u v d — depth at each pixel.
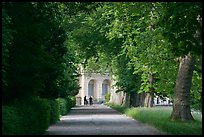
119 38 46.75
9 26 19.11
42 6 21.70
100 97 128.50
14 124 16.72
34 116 20.62
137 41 38.94
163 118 32.25
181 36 19.19
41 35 20.81
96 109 70.00
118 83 50.88
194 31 19.17
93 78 127.94
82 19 51.38
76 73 50.12
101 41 52.06
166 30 19.56
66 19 47.56
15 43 19.91
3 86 19.62
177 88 30.95
